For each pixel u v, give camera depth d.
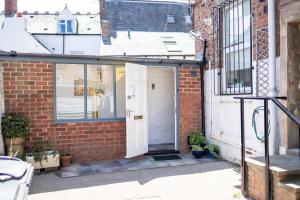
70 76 7.61
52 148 7.32
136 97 7.89
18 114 7.14
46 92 7.35
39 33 22.72
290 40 5.26
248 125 6.57
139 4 23.19
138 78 7.95
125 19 22.19
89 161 7.67
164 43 20.69
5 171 2.82
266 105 4.43
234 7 7.26
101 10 21.98
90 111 7.78
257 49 6.22
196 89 8.52
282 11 5.34
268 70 5.85
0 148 6.48
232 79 7.35
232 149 7.27
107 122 7.82
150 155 8.23
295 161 4.75
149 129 9.69
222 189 5.41
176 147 8.45
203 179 6.02
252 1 6.41
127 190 5.48
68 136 7.52
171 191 5.38
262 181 4.59
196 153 7.83
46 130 7.36
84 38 22.92
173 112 9.83
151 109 9.71
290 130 5.25
